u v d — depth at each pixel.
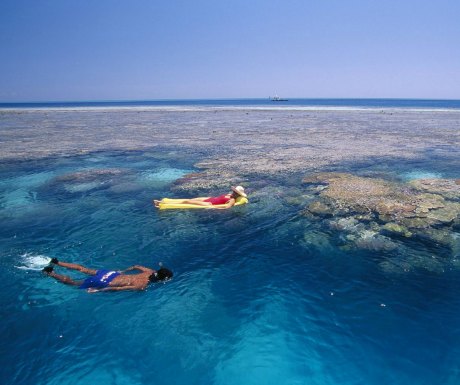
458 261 8.80
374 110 89.12
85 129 43.69
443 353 5.86
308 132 38.34
